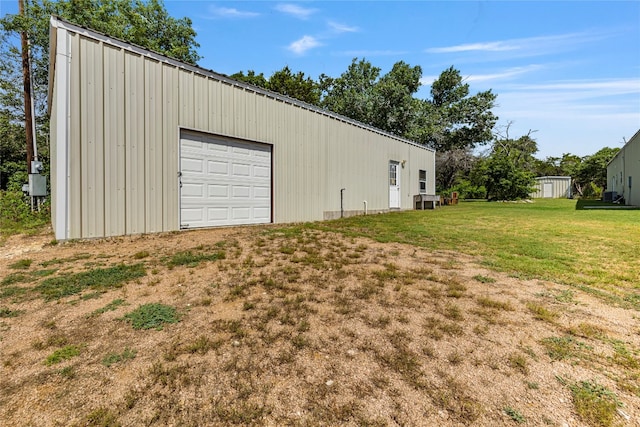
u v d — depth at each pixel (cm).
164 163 577
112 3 1609
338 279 346
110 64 510
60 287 302
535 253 486
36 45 1402
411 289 321
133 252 434
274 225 755
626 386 179
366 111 2442
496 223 838
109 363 189
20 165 1636
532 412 159
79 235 481
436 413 157
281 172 808
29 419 147
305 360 197
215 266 377
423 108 2697
